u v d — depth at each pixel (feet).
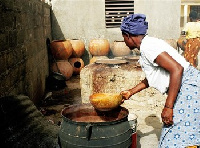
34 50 18.12
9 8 11.82
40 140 9.07
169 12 31.81
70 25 31.27
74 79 27.91
